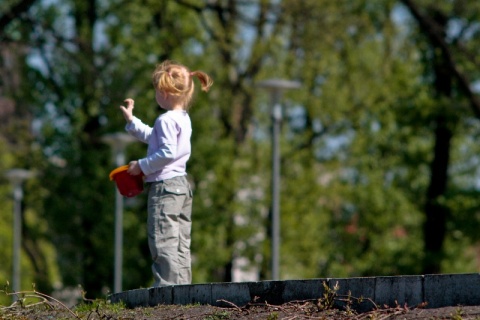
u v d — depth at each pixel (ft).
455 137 270.05
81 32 269.23
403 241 291.58
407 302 59.21
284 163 297.53
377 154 309.22
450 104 249.14
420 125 259.19
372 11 269.64
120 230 233.96
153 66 266.16
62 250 280.72
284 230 289.94
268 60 288.30
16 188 275.18
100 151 273.95
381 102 295.89
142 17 271.08
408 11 237.04
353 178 317.83
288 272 294.25
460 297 57.82
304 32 255.91
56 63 254.88
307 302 62.59
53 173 276.41
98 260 272.72
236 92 285.23
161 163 73.26
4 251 334.24
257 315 61.41
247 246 284.20
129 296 73.56
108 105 262.67
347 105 299.99
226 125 290.76
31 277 296.51
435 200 263.29
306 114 308.81
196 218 273.95
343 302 61.31
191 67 276.62
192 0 279.49
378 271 298.97
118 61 261.24
